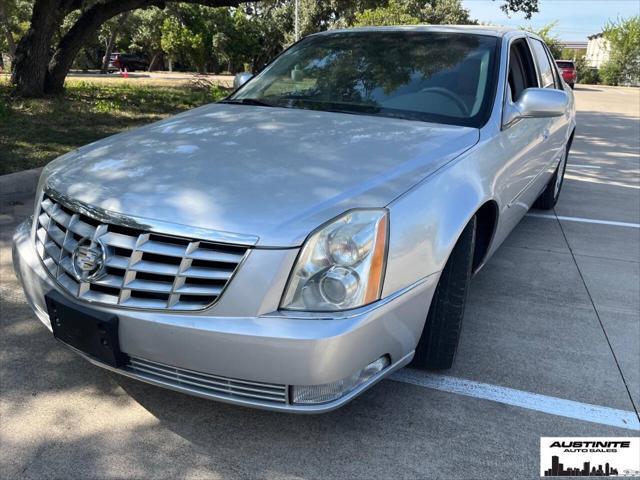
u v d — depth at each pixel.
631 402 2.56
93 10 12.12
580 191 6.62
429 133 2.74
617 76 42.19
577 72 43.81
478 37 3.54
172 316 1.96
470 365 2.81
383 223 2.03
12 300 3.30
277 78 3.67
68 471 2.07
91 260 2.06
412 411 2.45
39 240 2.39
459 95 3.13
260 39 40.69
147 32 42.72
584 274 4.05
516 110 3.16
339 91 3.32
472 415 2.43
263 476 2.08
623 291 3.77
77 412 2.38
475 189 2.49
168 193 2.12
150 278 2.00
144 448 2.20
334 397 2.02
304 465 2.13
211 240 1.94
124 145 2.64
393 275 2.05
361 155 2.43
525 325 3.25
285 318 1.91
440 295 2.46
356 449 2.22
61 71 12.07
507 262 4.25
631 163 8.42
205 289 1.94
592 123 13.59
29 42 11.18
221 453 2.18
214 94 14.12
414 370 2.74
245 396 2.01
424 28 3.74
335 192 2.10
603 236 4.93
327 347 1.89
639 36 40.88
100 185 2.24
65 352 2.81
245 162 2.34
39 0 10.98
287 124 2.86
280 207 2.01
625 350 3.00
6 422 2.31
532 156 3.62
